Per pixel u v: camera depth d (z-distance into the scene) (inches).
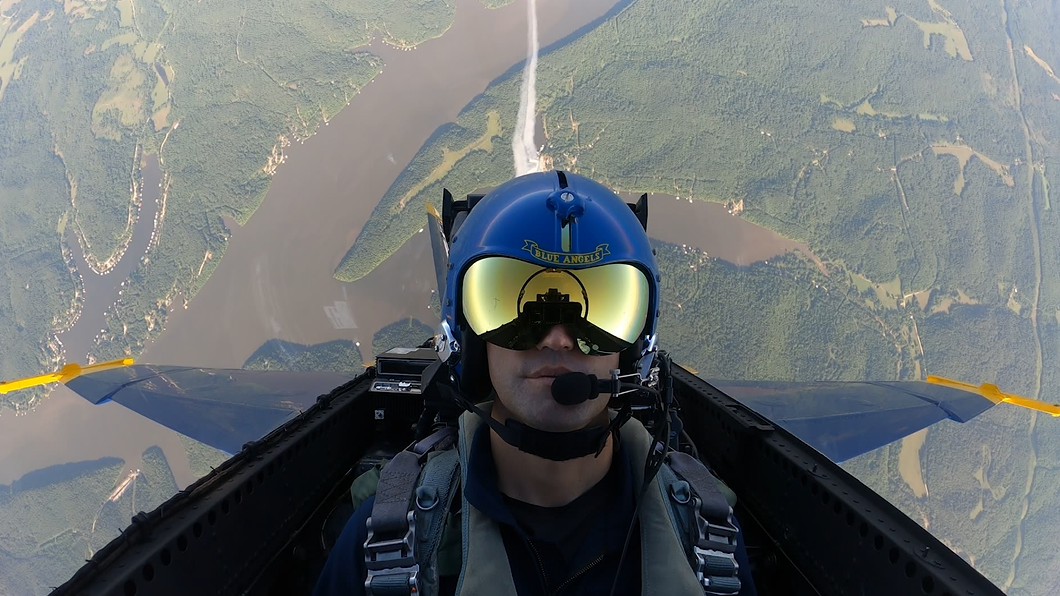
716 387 140.3
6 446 2415.1
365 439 129.3
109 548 59.6
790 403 138.8
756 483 103.5
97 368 137.3
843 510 76.5
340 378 145.7
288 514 95.9
